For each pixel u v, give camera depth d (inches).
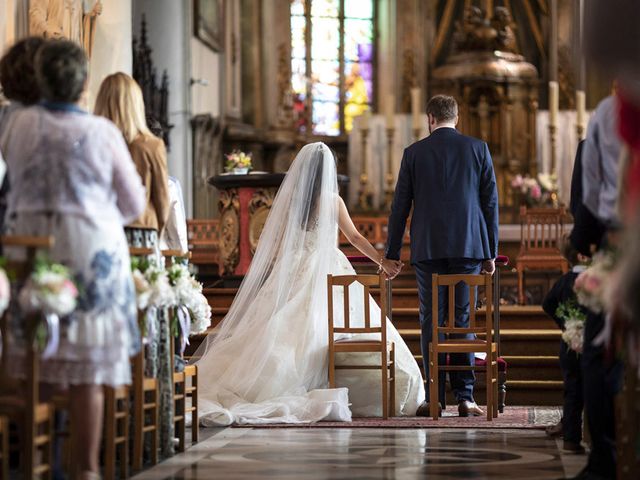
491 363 371.9
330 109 1160.8
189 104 923.4
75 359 197.5
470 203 377.7
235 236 611.5
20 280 194.4
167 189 268.8
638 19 115.9
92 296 199.2
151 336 255.1
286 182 412.5
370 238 794.2
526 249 707.4
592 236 239.6
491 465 269.9
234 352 397.4
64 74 206.7
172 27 912.3
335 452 296.2
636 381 209.3
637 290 162.1
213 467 265.7
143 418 261.3
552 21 1165.7
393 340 404.8
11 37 434.0
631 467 212.8
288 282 403.9
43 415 200.1
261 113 1106.7
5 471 199.8
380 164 1000.9
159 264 271.9
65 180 202.4
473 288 370.0
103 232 203.5
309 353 391.9
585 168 225.9
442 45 1172.5
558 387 480.1
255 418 370.6
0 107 241.1
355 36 1175.6
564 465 269.3
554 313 293.1
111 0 604.1
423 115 998.4
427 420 377.7
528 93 1049.5
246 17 1104.8
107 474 236.8
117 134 209.6
